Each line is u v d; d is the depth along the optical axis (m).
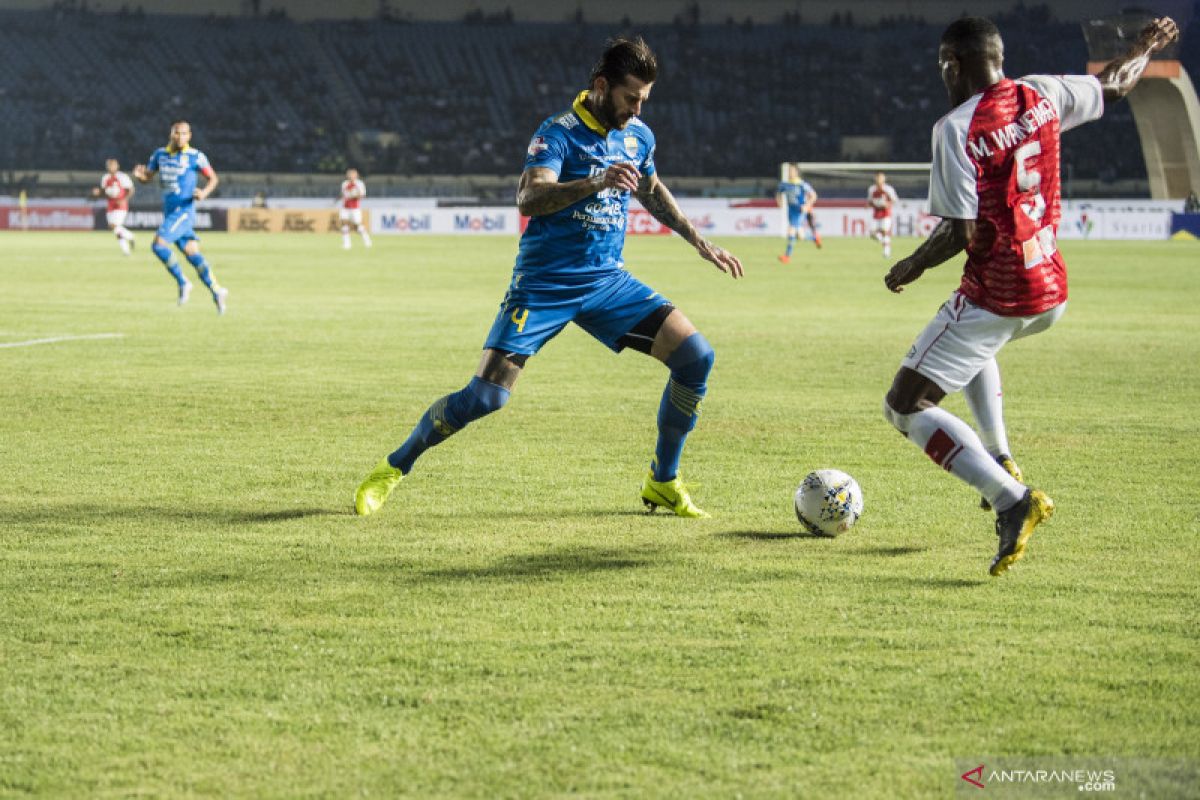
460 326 40.62
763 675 10.06
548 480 18.03
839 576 13.05
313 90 171.12
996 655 10.54
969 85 12.91
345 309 46.69
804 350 35.06
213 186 45.91
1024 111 12.78
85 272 66.75
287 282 61.41
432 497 16.92
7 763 8.46
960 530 15.04
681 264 80.56
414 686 9.83
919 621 11.48
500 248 101.25
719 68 180.25
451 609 11.85
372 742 8.77
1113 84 13.48
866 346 36.06
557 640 10.93
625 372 30.23
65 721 9.16
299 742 8.77
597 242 15.52
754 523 15.52
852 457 19.80
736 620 11.52
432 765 8.39
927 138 170.50
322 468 18.84
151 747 8.71
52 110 158.50
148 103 163.12
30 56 165.25
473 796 7.95
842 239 126.62
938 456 13.01
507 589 12.54
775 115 172.38
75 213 140.50
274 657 10.51
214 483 17.75
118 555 13.86
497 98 175.00
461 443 20.91
